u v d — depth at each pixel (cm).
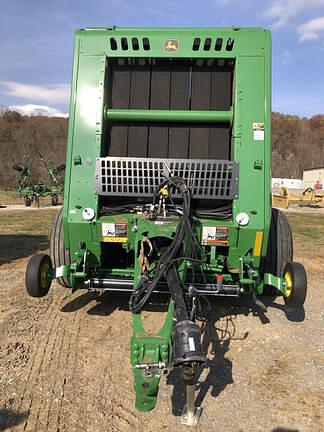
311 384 325
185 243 333
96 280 403
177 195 381
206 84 428
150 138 430
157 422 276
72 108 398
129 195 388
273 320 450
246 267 390
